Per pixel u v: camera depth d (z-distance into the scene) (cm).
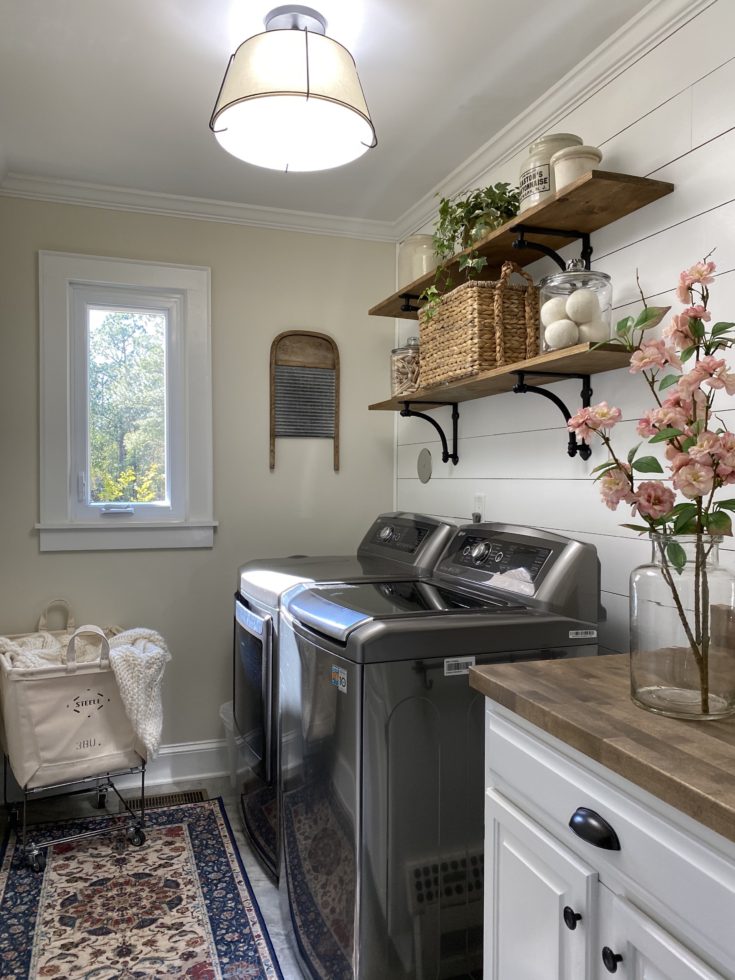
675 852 86
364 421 320
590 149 171
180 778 294
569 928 104
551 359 172
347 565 241
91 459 286
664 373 170
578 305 169
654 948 89
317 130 181
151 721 240
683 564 108
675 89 168
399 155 249
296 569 231
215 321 296
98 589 282
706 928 82
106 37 183
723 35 155
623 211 179
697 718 105
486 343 200
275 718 206
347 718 152
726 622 106
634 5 170
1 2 169
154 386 293
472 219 213
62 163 256
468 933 157
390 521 266
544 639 161
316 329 312
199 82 204
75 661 240
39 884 218
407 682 151
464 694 155
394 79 202
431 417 291
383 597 183
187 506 293
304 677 177
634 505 119
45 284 272
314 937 171
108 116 223
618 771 94
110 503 288
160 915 203
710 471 108
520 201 193
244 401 301
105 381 287
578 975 103
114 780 287
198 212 291
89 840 246
